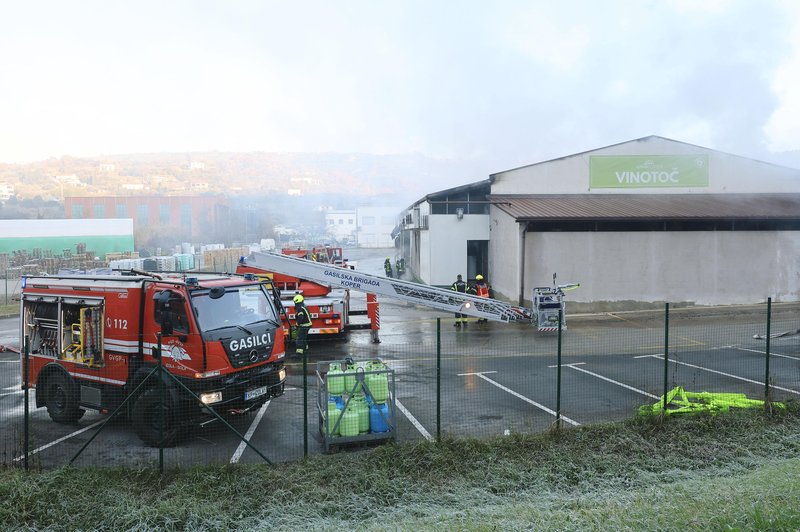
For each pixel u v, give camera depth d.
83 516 6.67
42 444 9.08
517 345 16.20
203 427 9.51
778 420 9.64
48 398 10.27
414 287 15.90
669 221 22.64
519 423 9.70
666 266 22.81
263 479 7.48
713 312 21.69
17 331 20.91
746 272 23.19
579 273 22.52
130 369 9.27
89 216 69.88
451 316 22.36
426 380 12.45
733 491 6.34
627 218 22.14
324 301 16.38
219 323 9.12
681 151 26.80
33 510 6.77
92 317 9.53
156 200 71.00
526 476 7.71
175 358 8.88
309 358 14.95
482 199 27.81
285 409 10.79
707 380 12.21
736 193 26.97
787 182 26.98
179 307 8.88
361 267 44.91
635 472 7.84
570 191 26.62
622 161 26.69
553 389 11.67
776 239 23.28
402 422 9.80
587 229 22.48
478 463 8.03
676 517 5.69
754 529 5.17
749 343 15.98
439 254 27.92
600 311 22.58
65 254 45.81
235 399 9.12
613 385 11.92
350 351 15.70
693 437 8.96
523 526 5.80
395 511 6.73
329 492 7.20
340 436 8.66
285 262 15.42
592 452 8.41
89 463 8.27
